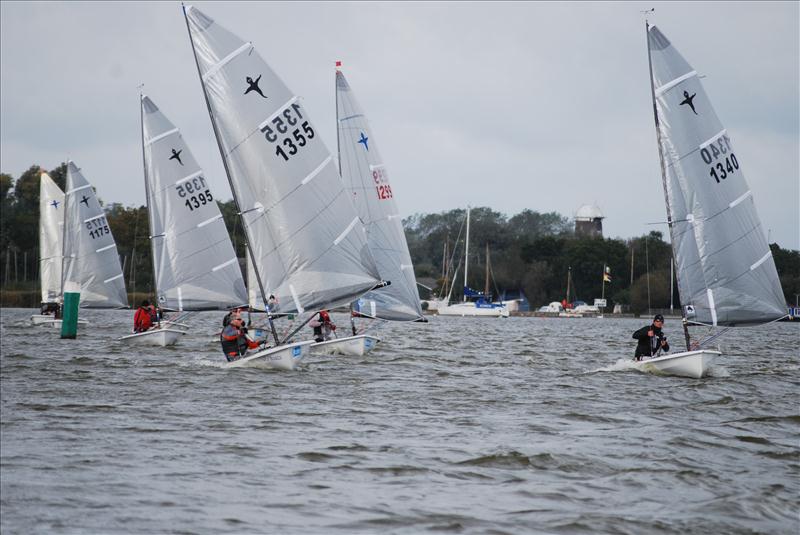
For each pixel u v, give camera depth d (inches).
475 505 1082.1
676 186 2495.1
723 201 2509.8
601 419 1692.9
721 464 1316.4
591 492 1152.8
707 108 2509.8
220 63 2444.6
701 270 2497.5
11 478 1159.0
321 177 2566.4
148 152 3791.8
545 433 1536.7
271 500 1084.5
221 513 1027.9
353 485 1162.6
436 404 1872.5
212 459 1293.1
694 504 1106.7
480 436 1499.8
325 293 2566.4
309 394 1991.9
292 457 1314.0
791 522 1050.7
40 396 1914.4
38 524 970.7
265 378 2277.3
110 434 1471.5
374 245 3511.3
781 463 1333.7
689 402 1935.3
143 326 3612.2
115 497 1081.4
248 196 2471.7
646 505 1099.9
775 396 2063.2
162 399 1882.4
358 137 3526.1
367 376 2389.3
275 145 2491.4
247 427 1552.7
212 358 2878.9
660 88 2497.5
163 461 1274.6
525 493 1141.1
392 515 1035.9
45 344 3590.1
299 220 2524.6
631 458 1341.0
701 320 2497.5
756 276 2541.8
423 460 1306.6
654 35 2495.1
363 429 1550.2
